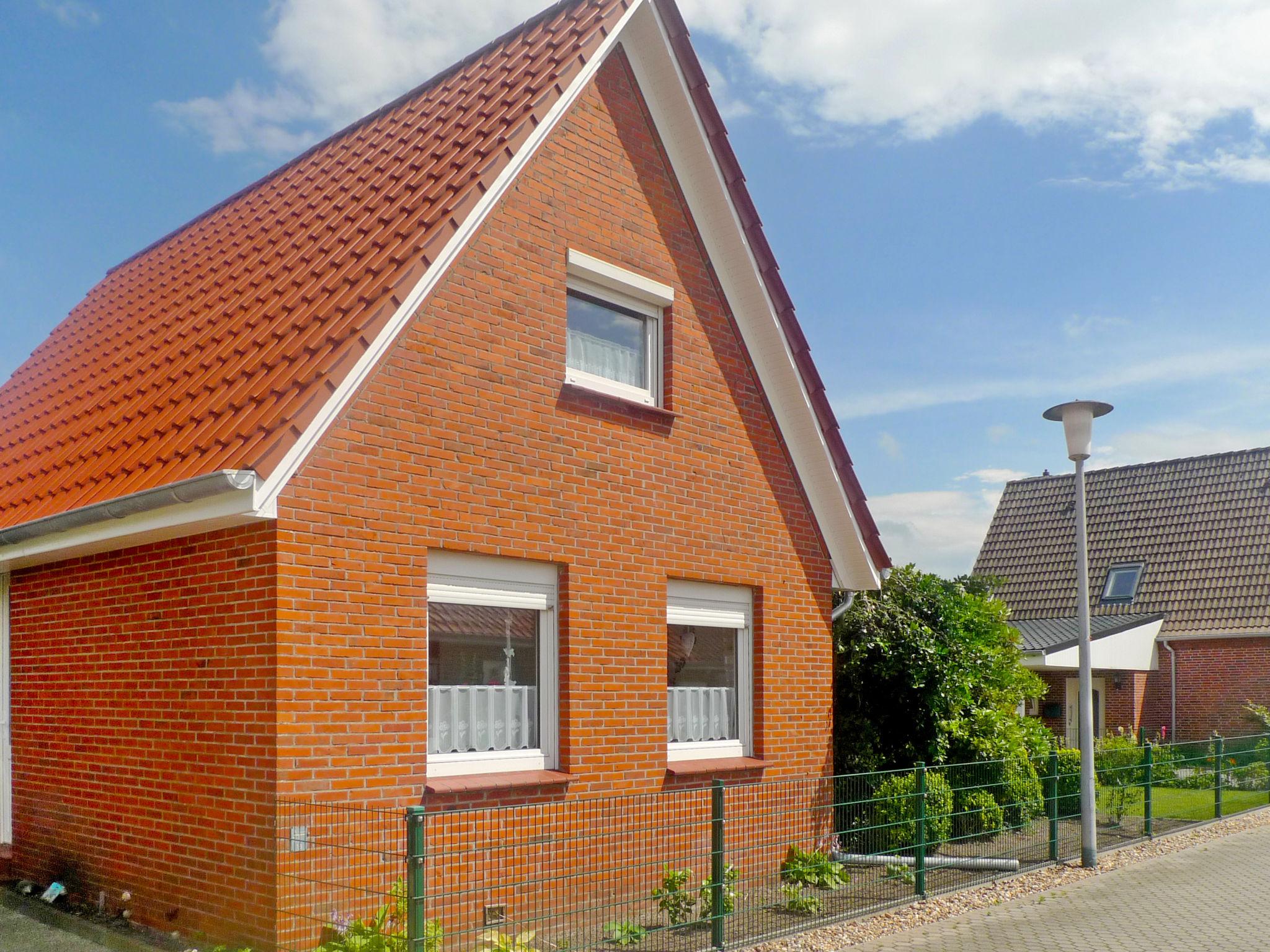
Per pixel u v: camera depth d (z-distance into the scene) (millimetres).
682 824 9273
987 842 12938
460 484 8445
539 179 9383
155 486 7375
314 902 7180
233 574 7504
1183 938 8891
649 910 9266
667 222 10672
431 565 8336
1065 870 11805
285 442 7047
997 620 15602
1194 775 16312
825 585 12203
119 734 8367
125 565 8430
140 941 7551
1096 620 26000
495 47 11531
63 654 9031
